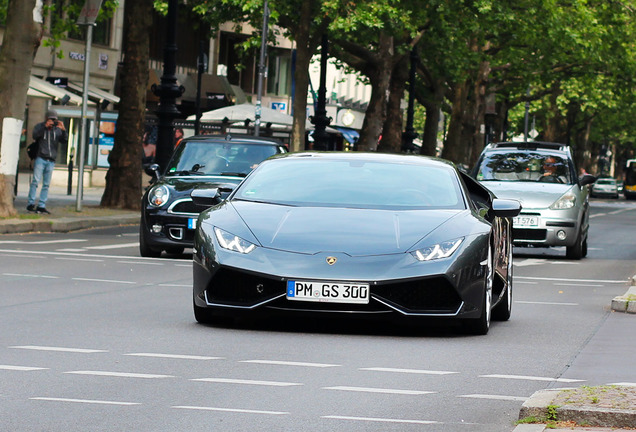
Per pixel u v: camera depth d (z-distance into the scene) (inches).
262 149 1852.9
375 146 4407.0
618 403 605.3
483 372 788.0
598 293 1457.9
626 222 4023.1
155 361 796.0
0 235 2057.1
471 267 946.1
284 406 649.0
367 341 928.9
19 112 2261.3
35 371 743.1
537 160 2165.4
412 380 747.4
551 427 579.5
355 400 673.0
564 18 4995.1
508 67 5876.0
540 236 2050.9
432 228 967.6
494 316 1125.7
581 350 911.0
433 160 1115.9
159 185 1744.6
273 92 7244.1
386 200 1025.5
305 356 839.1
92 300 1182.3
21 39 2246.6
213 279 951.0
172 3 2861.7
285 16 4126.5
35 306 1111.6
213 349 860.6
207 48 6299.2
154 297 1227.9
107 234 2239.2
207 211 1016.2
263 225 970.7
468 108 5807.1
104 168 4188.0
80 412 618.5
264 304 933.8
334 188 1040.8
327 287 919.0
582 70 5866.1
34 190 2495.1
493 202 1073.5
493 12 4453.7
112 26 5344.5
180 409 633.0
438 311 933.2
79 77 5098.4
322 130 3863.2
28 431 568.7
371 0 3772.1
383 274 922.1
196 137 1882.4
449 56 4822.8
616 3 5378.9
